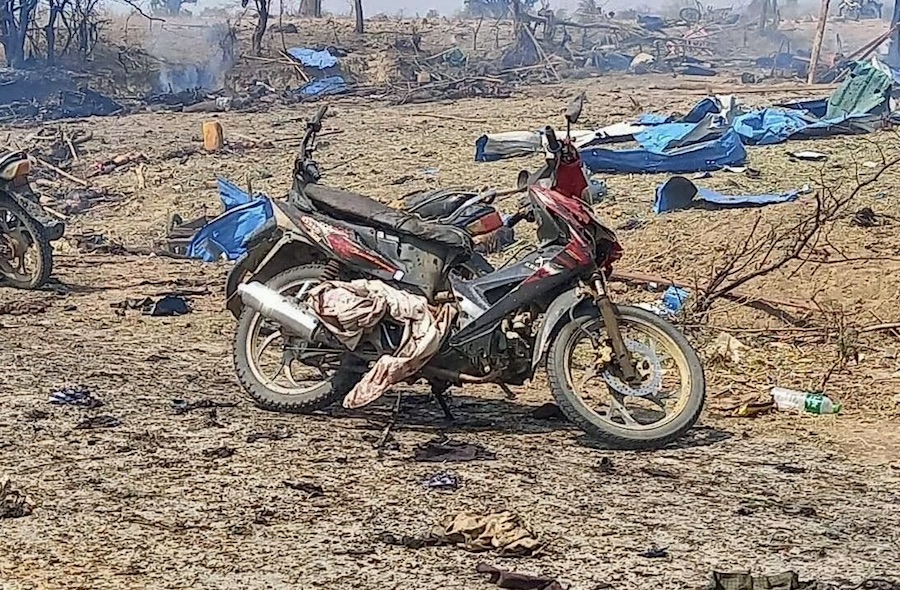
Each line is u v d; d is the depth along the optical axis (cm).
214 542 551
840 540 580
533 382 925
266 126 3256
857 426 825
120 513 587
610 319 730
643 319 750
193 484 636
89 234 1842
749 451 748
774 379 957
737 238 1386
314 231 768
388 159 2398
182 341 1045
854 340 1047
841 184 1734
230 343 1042
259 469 666
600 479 670
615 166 2000
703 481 675
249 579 509
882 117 2408
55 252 1653
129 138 3058
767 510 625
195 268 1505
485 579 513
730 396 894
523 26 5709
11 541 545
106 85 4872
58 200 2200
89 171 2539
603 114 3231
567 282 737
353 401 730
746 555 555
